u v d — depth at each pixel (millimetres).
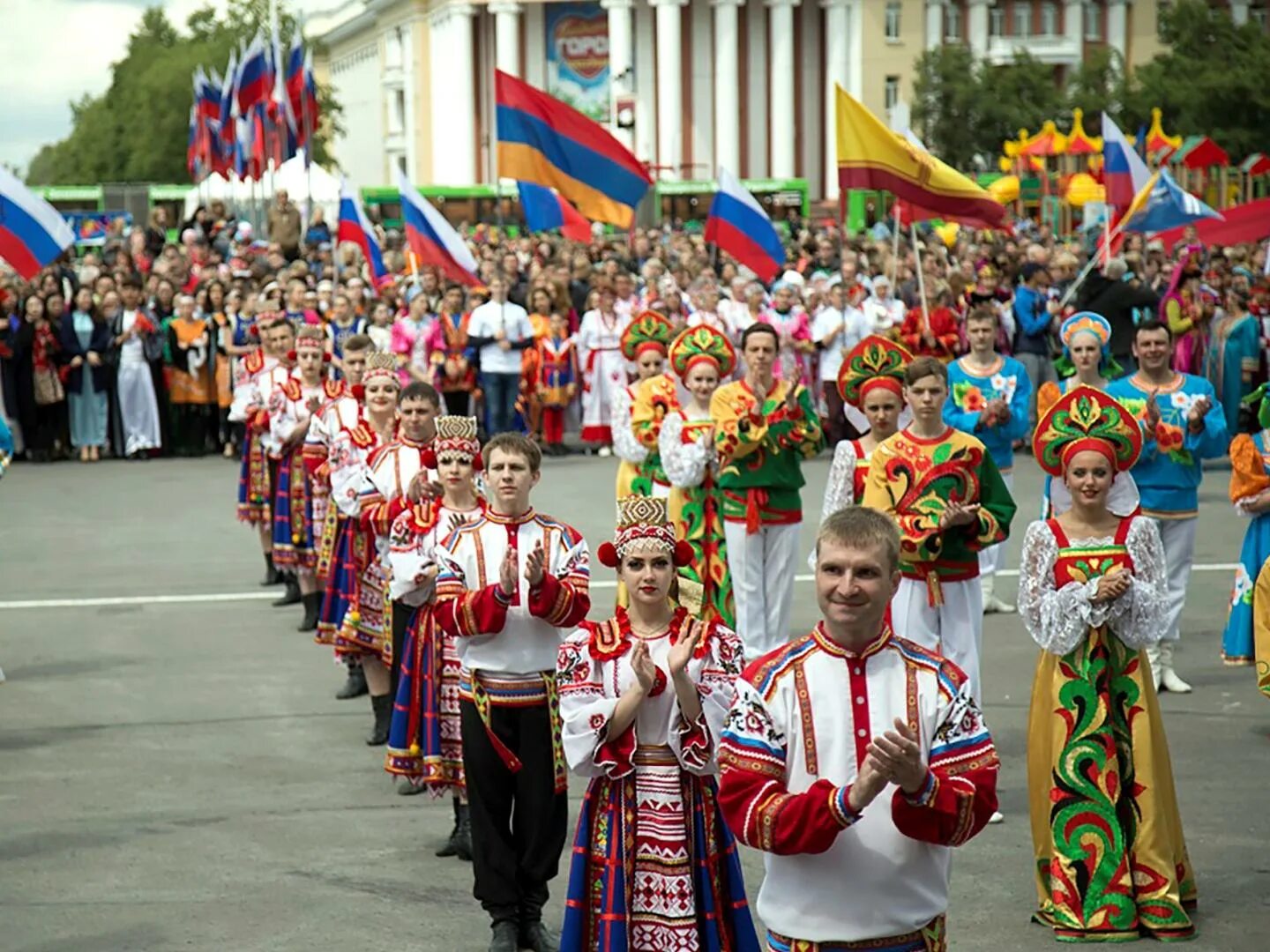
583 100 103125
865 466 9008
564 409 25641
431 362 25078
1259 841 8367
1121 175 21516
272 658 12781
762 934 7305
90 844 8562
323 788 9508
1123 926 7129
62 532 18828
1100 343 11555
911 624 8539
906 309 26062
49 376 25000
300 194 50750
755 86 103312
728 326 25500
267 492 15273
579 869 6148
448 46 108812
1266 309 25484
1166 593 7270
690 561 6238
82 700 11547
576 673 6125
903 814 4652
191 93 100750
